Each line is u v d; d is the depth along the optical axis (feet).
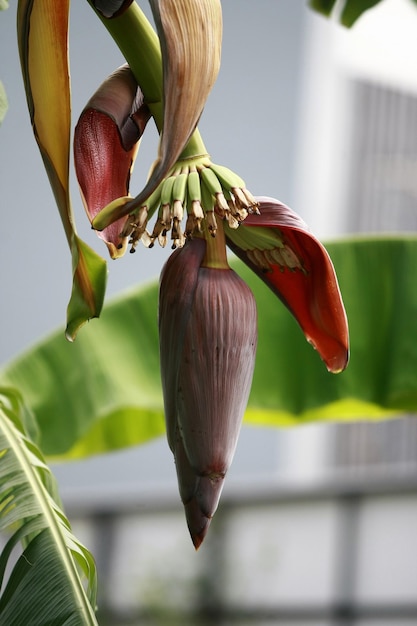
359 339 10.07
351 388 10.02
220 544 27.50
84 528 28.43
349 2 7.20
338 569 25.82
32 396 10.66
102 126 5.73
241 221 5.46
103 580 27.78
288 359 10.22
